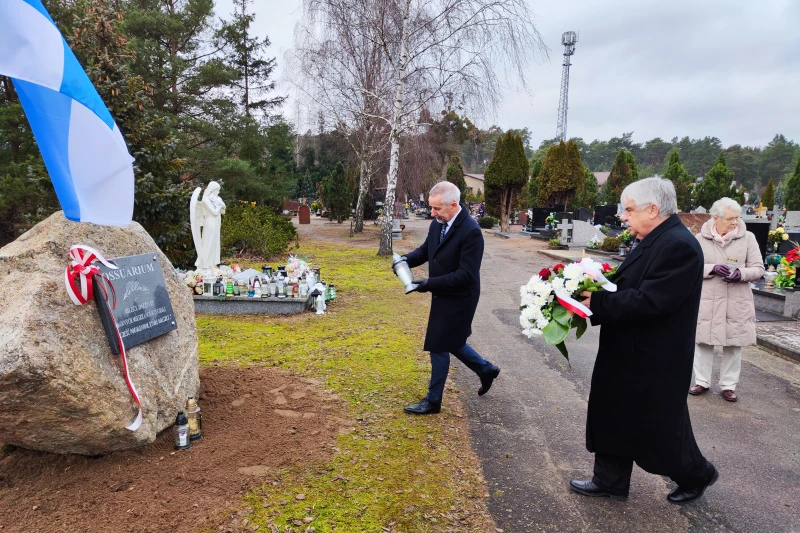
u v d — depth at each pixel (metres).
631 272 2.73
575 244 18.00
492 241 21.94
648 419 2.67
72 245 2.96
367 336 6.49
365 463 3.28
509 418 4.18
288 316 7.59
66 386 2.58
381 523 2.68
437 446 3.59
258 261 13.85
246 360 5.38
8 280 2.76
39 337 2.51
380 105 19.78
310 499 2.83
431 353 4.09
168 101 19.25
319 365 5.25
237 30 21.89
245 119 20.55
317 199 45.25
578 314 2.68
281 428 3.65
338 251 17.05
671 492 3.06
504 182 25.84
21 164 12.67
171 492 2.79
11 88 13.82
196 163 18.95
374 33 15.82
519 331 7.14
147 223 8.66
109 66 8.16
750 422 4.20
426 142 25.22
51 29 2.55
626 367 2.70
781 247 11.48
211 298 7.66
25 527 2.47
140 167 8.53
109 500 2.69
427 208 44.09
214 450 3.26
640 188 2.70
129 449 3.15
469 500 2.98
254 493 2.85
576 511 2.91
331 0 15.54
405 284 3.84
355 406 4.20
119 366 2.96
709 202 40.22
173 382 3.48
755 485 3.24
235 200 19.70
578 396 4.71
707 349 4.75
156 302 3.36
